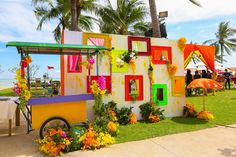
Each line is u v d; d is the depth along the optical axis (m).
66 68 6.69
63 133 4.80
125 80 7.48
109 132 5.61
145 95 7.80
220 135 5.66
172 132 5.99
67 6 16.73
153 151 4.66
